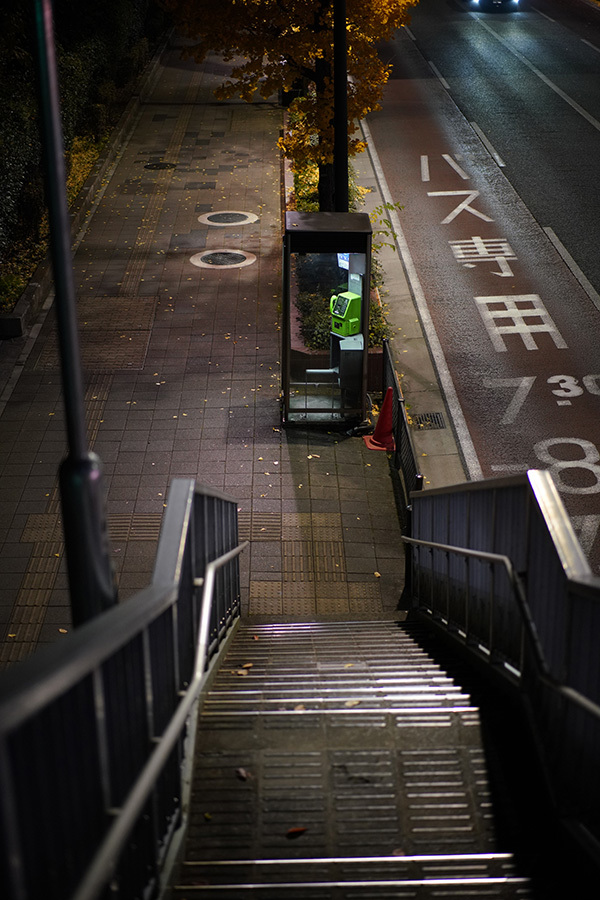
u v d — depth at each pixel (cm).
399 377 2012
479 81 4141
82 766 378
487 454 1750
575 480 1659
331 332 1798
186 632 690
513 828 613
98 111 3434
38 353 2086
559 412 1878
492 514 863
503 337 2169
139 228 2766
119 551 1484
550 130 3550
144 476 1673
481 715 733
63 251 478
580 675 582
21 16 2473
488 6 5209
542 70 4284
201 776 649
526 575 739
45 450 1745
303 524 1573
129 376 1994
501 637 846
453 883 542
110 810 409
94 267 2509
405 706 762
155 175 3194
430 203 2927
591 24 5053
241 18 2148
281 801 625
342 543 1536
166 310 2283
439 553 1190
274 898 525
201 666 616
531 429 1823
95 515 504
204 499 848
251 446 1772
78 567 509
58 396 1925
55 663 319
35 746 324
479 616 952
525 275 2464
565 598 612
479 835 605
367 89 2239
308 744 688
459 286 2416
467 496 987
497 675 826
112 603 525
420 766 666
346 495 1652
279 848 583
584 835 560
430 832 604
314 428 1842
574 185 3045
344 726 712
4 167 2470
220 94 2259
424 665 958
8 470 1684
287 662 1000
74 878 370
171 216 2853
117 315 2256
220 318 2245
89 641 357
